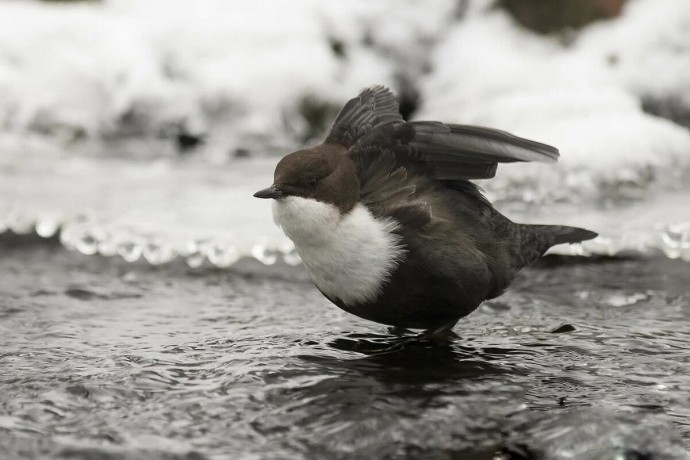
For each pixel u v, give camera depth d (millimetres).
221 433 6895
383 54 16703
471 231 8305
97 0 17062
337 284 8117
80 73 15750
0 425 7008
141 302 10250
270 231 12211
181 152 15664
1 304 10117
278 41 16156
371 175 8086
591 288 10555
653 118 14945
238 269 11414
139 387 7629
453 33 17094
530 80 15914
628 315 9617
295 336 8945
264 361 8172
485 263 8320
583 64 16188
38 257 11898
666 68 16000
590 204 13133
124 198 13562
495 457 6613
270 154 15625
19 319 9594
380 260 7914
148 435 6867
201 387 7629
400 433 6863
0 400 7414
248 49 16062
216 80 15750
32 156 15266
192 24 16312
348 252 7914
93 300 10336
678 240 11664
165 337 8984
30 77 15727
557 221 12398
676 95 15883
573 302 10078
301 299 10336
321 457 6598
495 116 14930
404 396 7406
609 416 6984
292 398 7387
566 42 16781
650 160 13883
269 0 16812
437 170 8305
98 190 13914
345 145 8516
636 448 6633
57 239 12477
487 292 8539
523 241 8891
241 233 12109
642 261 11469
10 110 15562
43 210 12930
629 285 10656
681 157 14094
